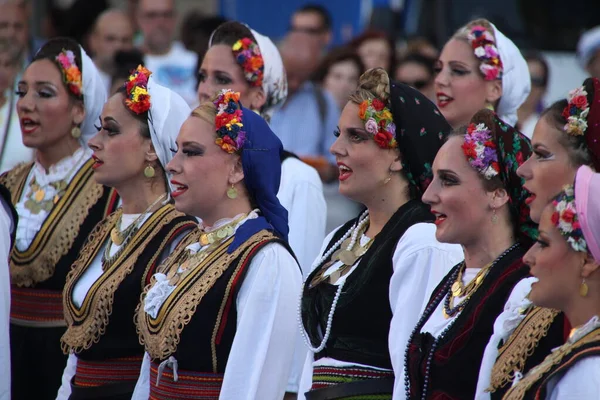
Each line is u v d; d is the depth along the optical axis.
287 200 12.77
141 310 10.23
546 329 7.77
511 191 8.53
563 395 7.05
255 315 9.45
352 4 26.41
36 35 24.42
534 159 8.18
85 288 11.08
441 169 8.64
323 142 18.19
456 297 8.62
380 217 9.70
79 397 10.75
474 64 12.49
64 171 12.80
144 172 11.12
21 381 12.45
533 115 18.11
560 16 24.41
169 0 20.36
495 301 8.24
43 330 12.37
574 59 24.27
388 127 9.48
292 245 12.69
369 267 9.37
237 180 9.93
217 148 9.84
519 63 12.73
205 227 10.20
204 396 9.62
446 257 9.08
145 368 10.24
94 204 12.49
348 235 9.98
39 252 12.38
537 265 7.37
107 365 10.73
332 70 19.09
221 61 12.79
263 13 26.56
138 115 11.03
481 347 8.19
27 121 12.75
